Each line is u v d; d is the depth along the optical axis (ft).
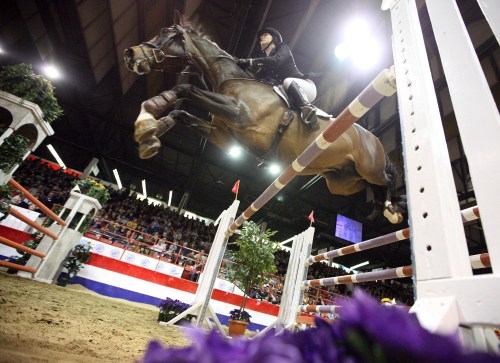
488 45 21.90
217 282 28.07
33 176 39.99
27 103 11.58
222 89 8.51
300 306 11.51
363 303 1.27
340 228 45.93
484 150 2.41
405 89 3.58
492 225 2.19
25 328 5.61
